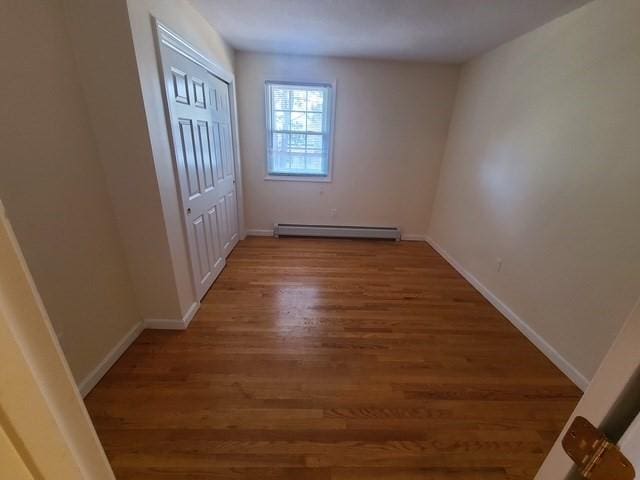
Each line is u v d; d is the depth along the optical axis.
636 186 1.43
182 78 1.90
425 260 3.44
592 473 0.41
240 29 2.45
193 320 2.13
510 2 1.81
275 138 3.58
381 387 1.62
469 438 1.36
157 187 1.67
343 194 3.86
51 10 1.24
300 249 3.55
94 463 0.42
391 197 3.90
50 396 0.33
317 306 2.38
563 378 1.74
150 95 1.55
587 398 0.44
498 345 2.02
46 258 1.28
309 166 3.74
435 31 2.34
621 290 1.50
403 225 4.04
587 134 1.70
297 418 1.42
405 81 3.36
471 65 3.06
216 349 1.85
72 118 1.38
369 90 3.38
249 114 3.41
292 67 3.24
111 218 1.68
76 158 1.42
